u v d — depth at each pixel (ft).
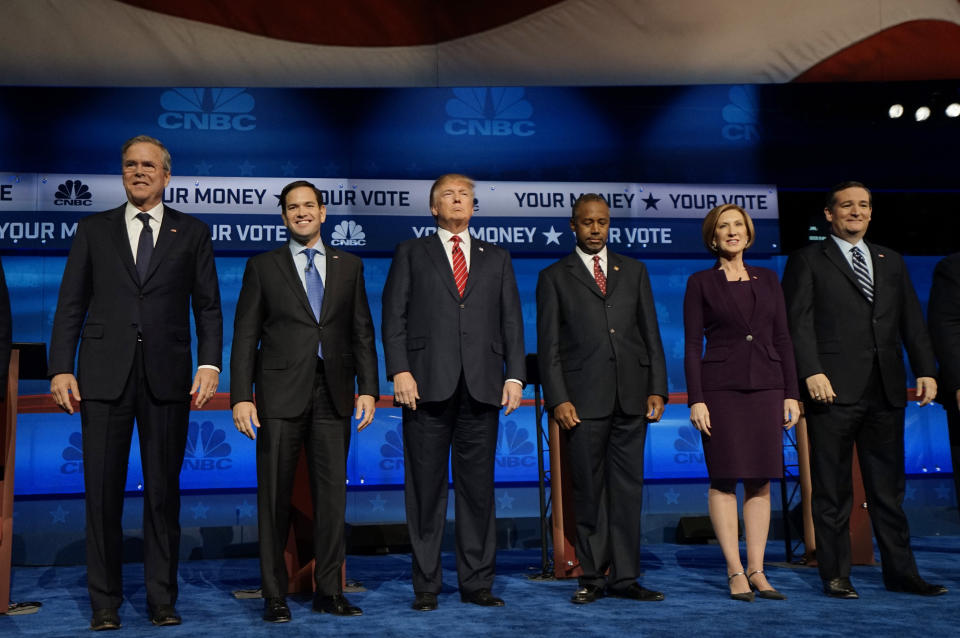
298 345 9.00
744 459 9.56
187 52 18.63
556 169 19.76
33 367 9.59
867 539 12.50
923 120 20.03
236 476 19.17
